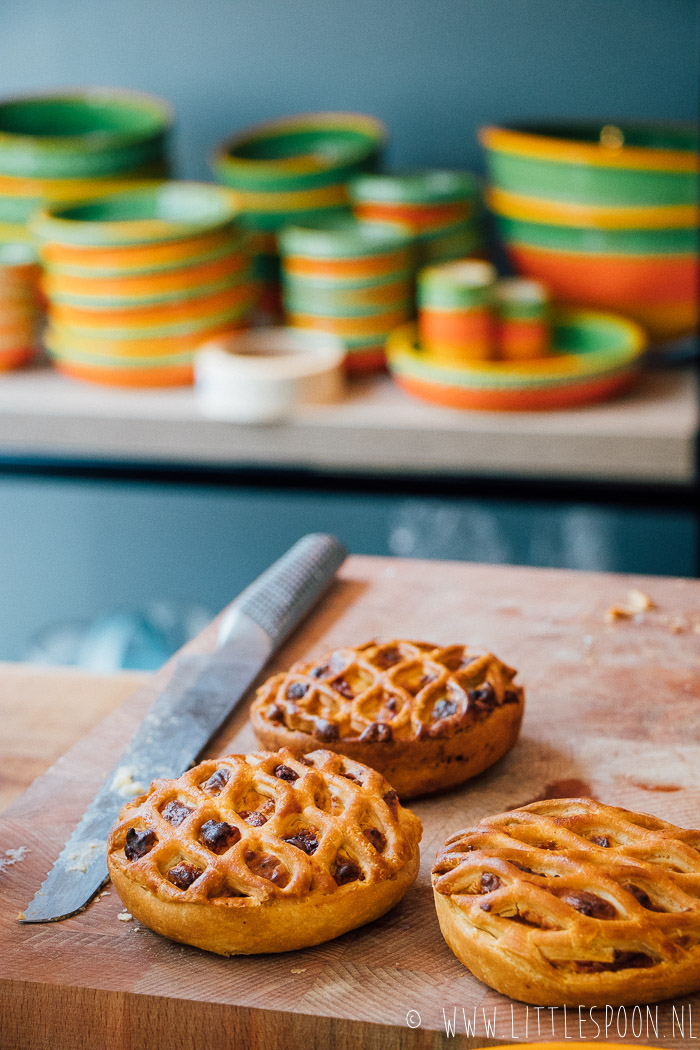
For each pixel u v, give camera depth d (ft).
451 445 5.45
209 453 5.68
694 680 3.22
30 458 6.02
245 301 6.00
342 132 6.61
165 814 2.40
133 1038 2.16
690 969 2.05
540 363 5.57
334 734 2.68
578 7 6.41
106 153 5.98
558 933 2.05
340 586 3.92
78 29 7.00
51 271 5.77
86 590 7.89
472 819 2.67
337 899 2.22
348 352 5.98
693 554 7.05
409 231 5.96
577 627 3.56
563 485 5.53
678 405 5.56
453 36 6.61
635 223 5.49
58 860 2.51
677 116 6.50
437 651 2.98
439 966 2.20
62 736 3.33
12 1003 2.19
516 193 5.69
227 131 7.06
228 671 3.26
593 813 2.34
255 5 6.77
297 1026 2.09
